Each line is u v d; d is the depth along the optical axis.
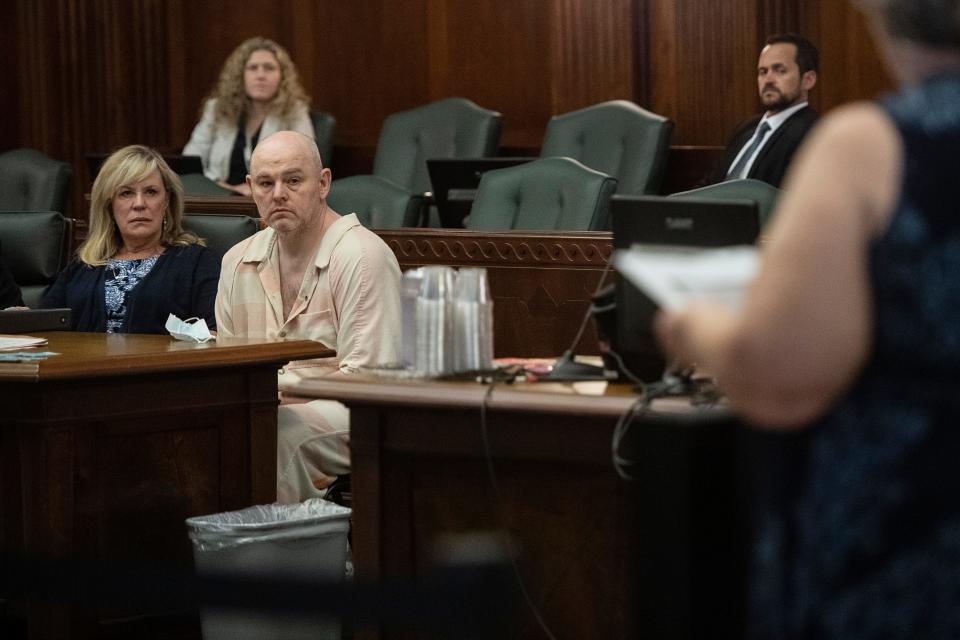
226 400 6.30
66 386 5.83
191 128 14.44
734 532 3.66
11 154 11.37
